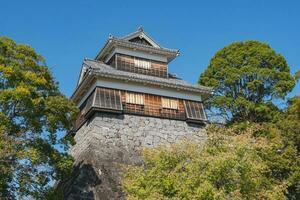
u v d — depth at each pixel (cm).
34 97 2088
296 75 3656
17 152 1902
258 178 1892
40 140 2028
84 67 3216
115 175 2517
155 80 3045
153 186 1705
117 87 2961
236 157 1736
